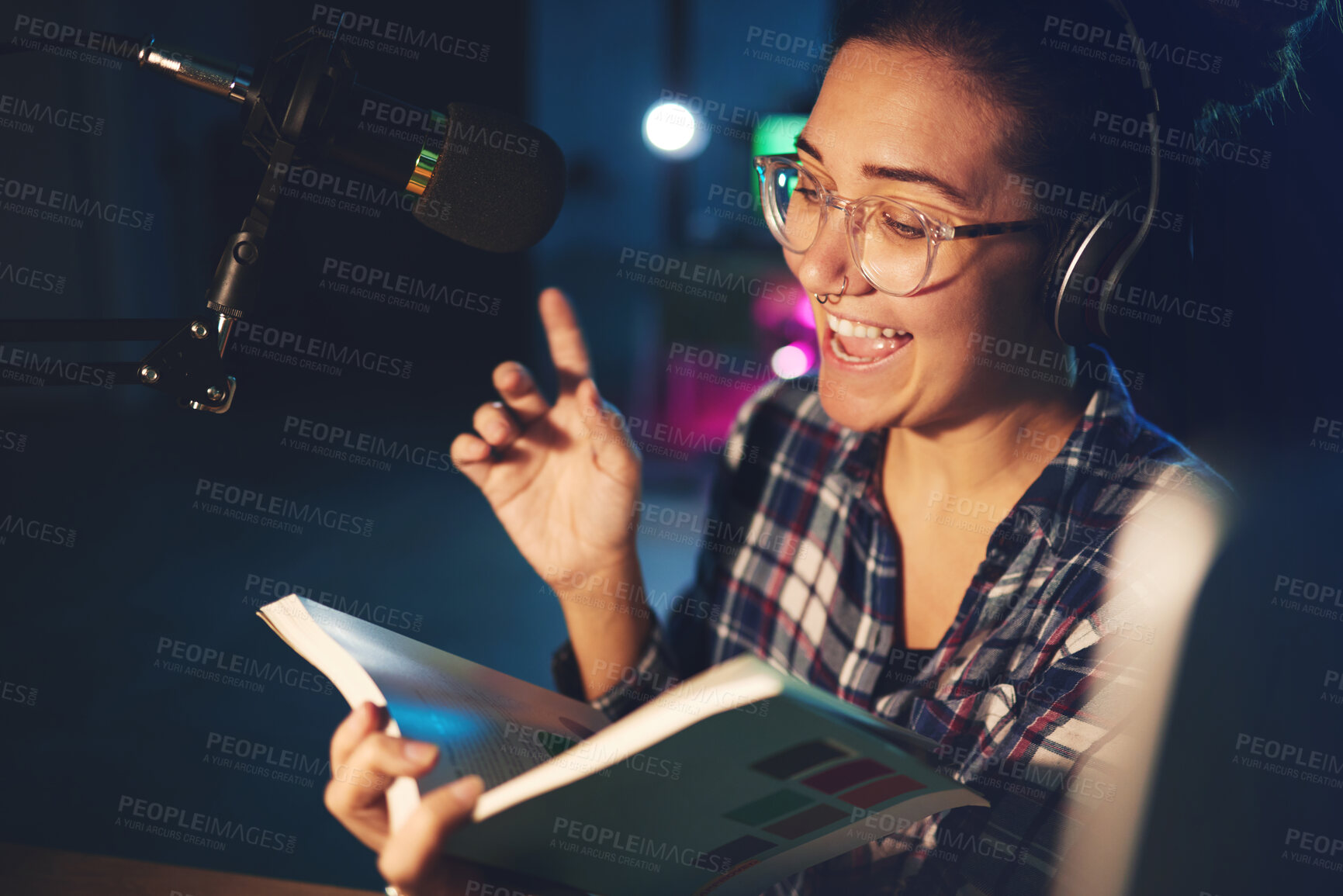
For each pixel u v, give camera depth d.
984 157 0.79
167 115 5.84
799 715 0.55
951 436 0.96
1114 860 0.64
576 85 5.88
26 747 2.46
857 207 0.83
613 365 5.68
